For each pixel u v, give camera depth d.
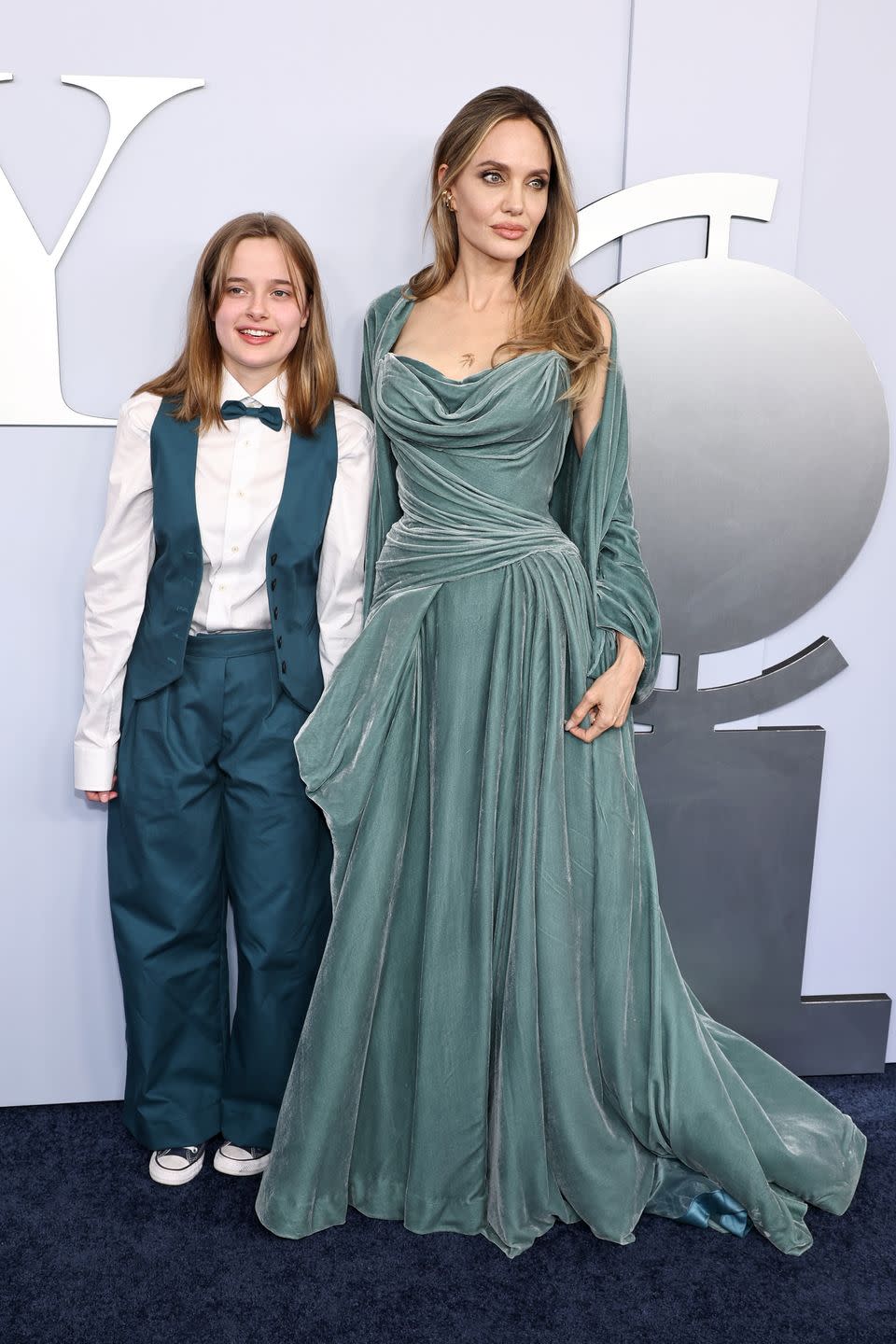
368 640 1.74
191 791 1.80
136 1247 1.77
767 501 1.97
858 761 2.15
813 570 2.01
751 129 1.87
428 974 1.72
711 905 2.12
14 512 1.89
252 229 1.66
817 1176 1.86
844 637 2.10
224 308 1.67
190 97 1.78
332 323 1.89
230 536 1.74
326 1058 1.73
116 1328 1.61
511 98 1.62
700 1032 1.85
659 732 2.04
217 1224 1.82
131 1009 1.90
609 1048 1.78
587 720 1.75
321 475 1.74
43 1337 1.59
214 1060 1.96
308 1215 1.77
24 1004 2.06
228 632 1.78
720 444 1.93
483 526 1.68
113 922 1.91
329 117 1.81
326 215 1.85
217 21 1.76
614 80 1.85
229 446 1.74
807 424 1.94
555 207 1.68
